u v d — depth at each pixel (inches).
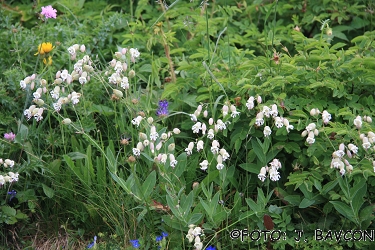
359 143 63.5
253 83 67.7
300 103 66.2
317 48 70.2
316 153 64.6
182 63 70.4
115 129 70.8
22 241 66.2
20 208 68.1
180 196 64.2
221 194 65.2
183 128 69.4
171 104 71.9
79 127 68.4
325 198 64.4
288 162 67.6
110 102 72.0
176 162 63.0
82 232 66.5
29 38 74.8
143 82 76.0
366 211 62.9
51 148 69.2
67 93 71.1
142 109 69.1
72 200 67.0
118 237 64.9
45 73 69.1
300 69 66.9
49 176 66.8
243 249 64.4
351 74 66.7
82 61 65.0
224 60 72.9
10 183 65.4
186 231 63.6
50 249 65.9
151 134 63.3
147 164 66.5
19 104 71.0
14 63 73.4
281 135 65.9
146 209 63.5
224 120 65.3
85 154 67.6
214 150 62.5
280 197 65.6
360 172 62.6
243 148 67.7
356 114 66.4
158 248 62.9
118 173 67.6
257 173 65.5
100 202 65.8
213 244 64.2
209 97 68.4
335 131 62.7
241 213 64.9
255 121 64.6
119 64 65.0
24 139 66.7
